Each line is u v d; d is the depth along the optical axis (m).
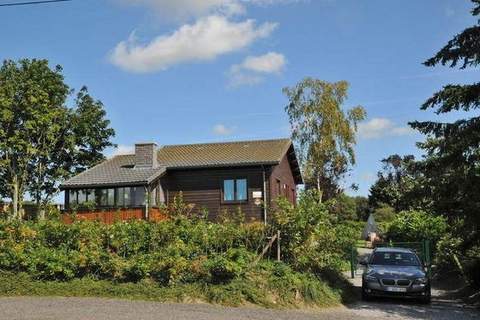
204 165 32.34
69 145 42.56
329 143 47.97
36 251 16.39
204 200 32.75
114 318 11.67
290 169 40.03
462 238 19.08
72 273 15.75
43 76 41.38
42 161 42.50
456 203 16.83
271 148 34.34
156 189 32.66
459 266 22.33
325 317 13.06
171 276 15.22
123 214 31.20
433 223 32.53
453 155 16.20
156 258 15.79
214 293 14.71
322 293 16.14
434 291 22.58
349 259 25.64
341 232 19.56
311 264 17.06
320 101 48.97
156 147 34.00
